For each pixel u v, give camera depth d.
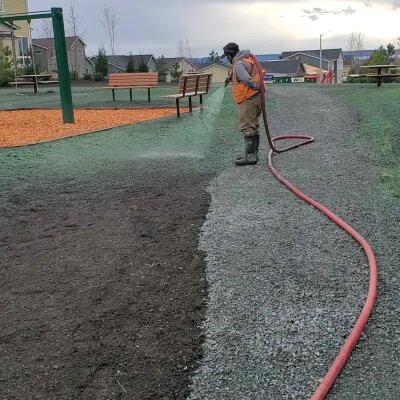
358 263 3.99
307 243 4.41
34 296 3.70
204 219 5.15
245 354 2.92
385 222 4.83
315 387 2.63
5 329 3.27
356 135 8.87
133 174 7.21
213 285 3.74
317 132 9.34
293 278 3.79
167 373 2.79
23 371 2.84
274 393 2.60
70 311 3.47
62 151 9.02
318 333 3.08
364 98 12.83
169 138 9.77
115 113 14.03
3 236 4.97
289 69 71.31
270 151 7.80
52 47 57.62
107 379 2.76
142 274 3.97
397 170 6.61
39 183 6.91
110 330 3.22
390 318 3.22
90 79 40.50
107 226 5.10
